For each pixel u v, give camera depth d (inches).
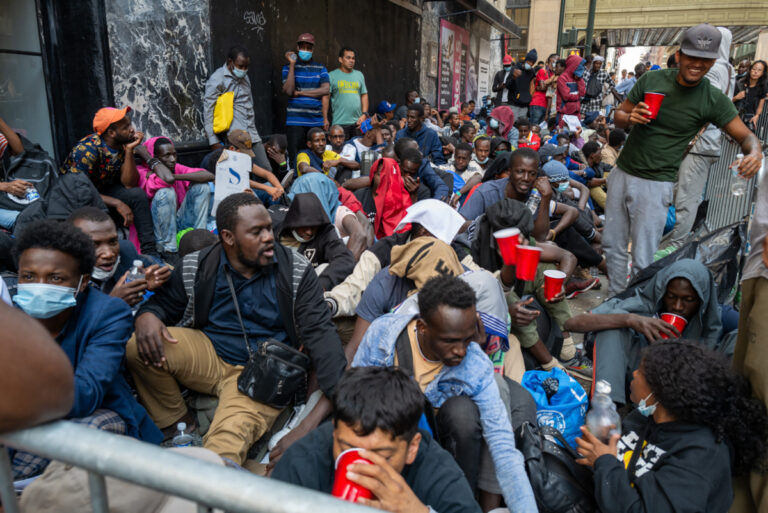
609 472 82.7
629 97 163.3
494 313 107.1
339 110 344.5
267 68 297.0
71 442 36.6
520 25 1019.9
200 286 105.3
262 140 291.6
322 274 134.3
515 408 102.1
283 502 33.4
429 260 111.3
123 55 210.1
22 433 37.3
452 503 65.6
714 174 264.8
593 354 125.0
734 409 80.3
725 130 152.3
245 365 109.8
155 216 195.0
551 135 498.3
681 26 995.9
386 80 454.0
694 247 144.1
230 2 262.8
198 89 249.8
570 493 87.0
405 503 51.0
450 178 270.4
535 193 172.7
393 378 61.1
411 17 485.4
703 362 82.4
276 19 302.4
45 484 58.0
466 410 86.7
